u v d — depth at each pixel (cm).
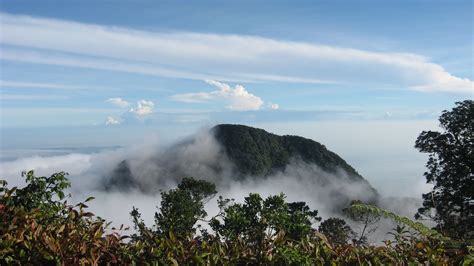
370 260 278
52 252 267
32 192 414
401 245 297
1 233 282
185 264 275
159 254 281
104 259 276
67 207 335
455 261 273
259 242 290
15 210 309
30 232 283
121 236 295
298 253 279
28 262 265
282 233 291
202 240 312
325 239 291
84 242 274
